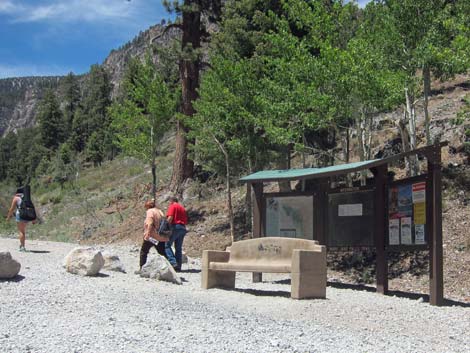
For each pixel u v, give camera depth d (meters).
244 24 22.42
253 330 7.46
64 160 64.88
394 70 15.91
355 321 8.73
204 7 25.33
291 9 16.94
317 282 10.65
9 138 138.25
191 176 27.50
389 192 12.28
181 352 6.11
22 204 16.06
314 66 15.86
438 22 15.20
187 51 24.84
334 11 17.27
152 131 26.00
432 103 23.70
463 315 9.89
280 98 17.53
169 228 13.44
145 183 33.53
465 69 15.19
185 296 10.28
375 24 16.34
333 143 23.45
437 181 11.03
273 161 21.77
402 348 7.12
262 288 12.44
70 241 26.19
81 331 6.80
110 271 12.79
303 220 13.90
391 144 21.67
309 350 6.57
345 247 13.12
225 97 19.89
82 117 94.00
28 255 14.93
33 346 6.03
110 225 27.42
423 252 15.70
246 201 22.08
